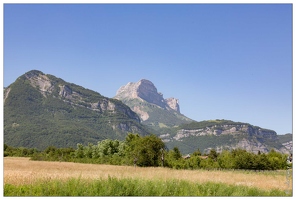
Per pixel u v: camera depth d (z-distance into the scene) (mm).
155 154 73250
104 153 99812
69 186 19250
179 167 70125
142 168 58969
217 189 22047
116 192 19016
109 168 56875
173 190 20594
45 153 104250
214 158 91375
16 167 55406
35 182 21609
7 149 114125
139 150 72938
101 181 20438
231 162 72688
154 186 20422
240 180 33750
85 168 55969
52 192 19047
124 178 21188
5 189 19375
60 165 65938
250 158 71688
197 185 22281
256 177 40344
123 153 95312
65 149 108062
